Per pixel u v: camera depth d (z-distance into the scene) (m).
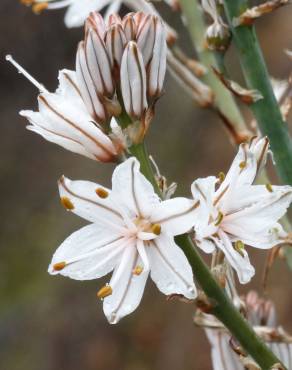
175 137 1.09
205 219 0.27
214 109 0.34
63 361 0.97
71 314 0.99
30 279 1.07
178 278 0.27
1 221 1.17
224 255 0.28
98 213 0.28
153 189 0.27
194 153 1.07
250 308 0.32
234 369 0.31
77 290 1.01
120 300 0.27
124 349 0.95
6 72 1.27
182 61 0.34
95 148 0.28
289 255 0.32
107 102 0.28
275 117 0.31
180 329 0.92
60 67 1.26
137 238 0.28
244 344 0.28
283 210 0.28
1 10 1.23
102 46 0.27
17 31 1.24
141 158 0.28
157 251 0.27
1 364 0.97
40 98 0.28
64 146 0.28
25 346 0.99
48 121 0.28
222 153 1.05
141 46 0.27
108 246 0.28
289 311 0.84
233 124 0.34
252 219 0.28
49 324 0.99
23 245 1.12
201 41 0.34
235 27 0.30
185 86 0.34
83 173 1.14
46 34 1.24
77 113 0.28
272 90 0.31
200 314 0.30
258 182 0.33
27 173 1.21
